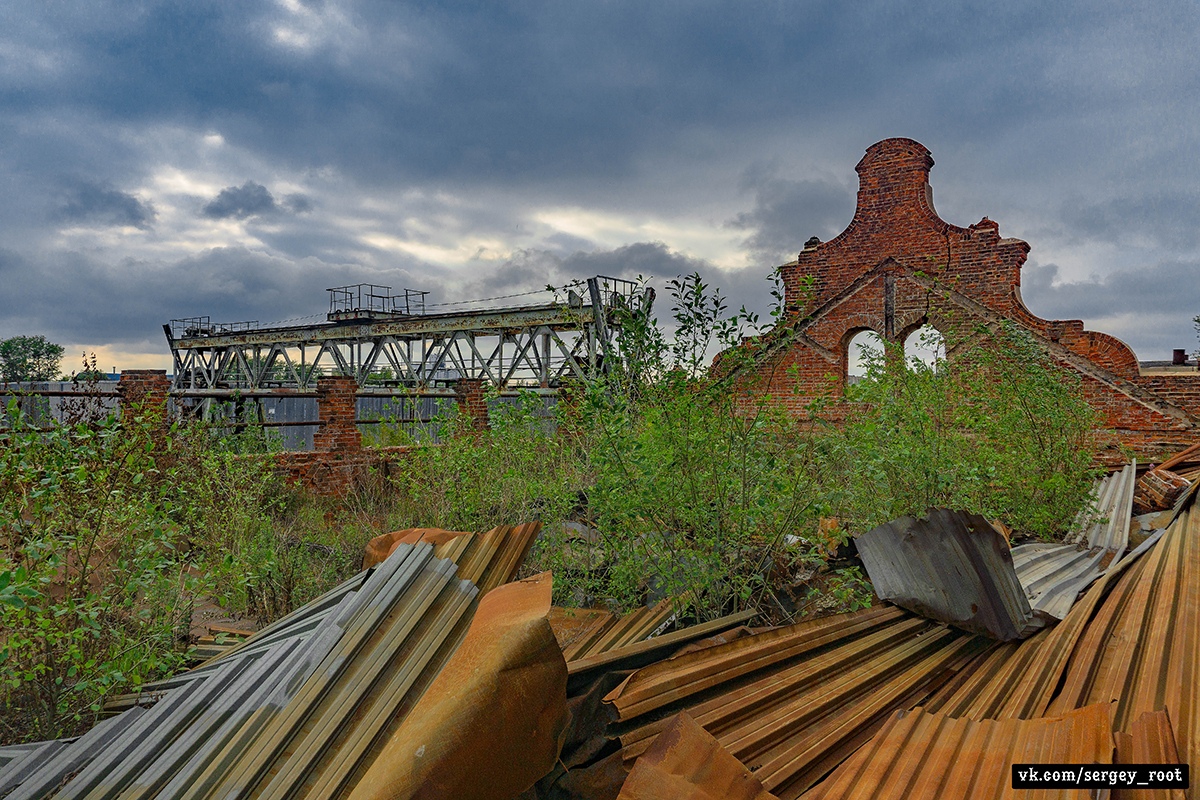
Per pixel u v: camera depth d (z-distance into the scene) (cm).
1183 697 274
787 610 475
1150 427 1188
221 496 632
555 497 529
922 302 1398
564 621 441
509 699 199
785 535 482
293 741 223
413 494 679
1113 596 445
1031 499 737
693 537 484
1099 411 1155
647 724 266
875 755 244
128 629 380
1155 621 375
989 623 396
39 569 316
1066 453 758
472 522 591
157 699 292
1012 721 261
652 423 474
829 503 465
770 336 486
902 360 768
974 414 753
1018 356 859
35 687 332
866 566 455
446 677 219
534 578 267
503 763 192
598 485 477
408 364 2259
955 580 410
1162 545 552
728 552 462
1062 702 299
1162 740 227
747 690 302
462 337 2031
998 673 359
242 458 709
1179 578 447
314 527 694
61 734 315
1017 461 745
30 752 234
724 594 446
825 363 1480
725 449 457
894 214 1427
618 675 295
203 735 234
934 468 545
